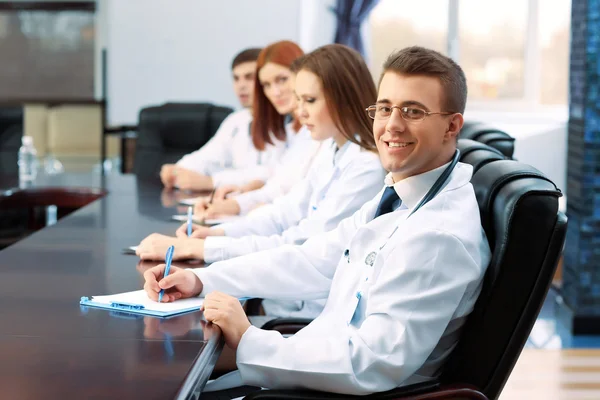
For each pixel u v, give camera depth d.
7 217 4.06
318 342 1.51
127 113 7.26
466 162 1.85
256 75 3.55
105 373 1.29
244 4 7.02
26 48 7.62
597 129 4.36
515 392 3.59
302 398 1.48
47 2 7.56
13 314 1.65
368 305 1.53
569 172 4.64
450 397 1.50
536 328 4.63
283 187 3.29
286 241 2.31
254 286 1.91
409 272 1.48
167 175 3.91
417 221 1.55
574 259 4.53
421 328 1.47
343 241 1.95
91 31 7.56
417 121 1.56
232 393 2.03
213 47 7.11
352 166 2.35
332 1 6.70
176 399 1.18
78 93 7.60
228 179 3.81
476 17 6.77
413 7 6.80
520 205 1.52
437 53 1.59
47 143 7.46
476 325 1.55
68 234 2.62
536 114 6.66
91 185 3.96
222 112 4.87
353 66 2.35
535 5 6.69
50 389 1.21
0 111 4.95
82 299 1.75
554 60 6.67
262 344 1.54
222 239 2.30
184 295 1.82
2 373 1.28
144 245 2.26
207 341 1.47
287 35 7.01
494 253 1.55
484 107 6.81
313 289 1.95
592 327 4.49
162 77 7.19
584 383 3.70
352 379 1.46
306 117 2.42
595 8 4.27
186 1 7.08
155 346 1.44
